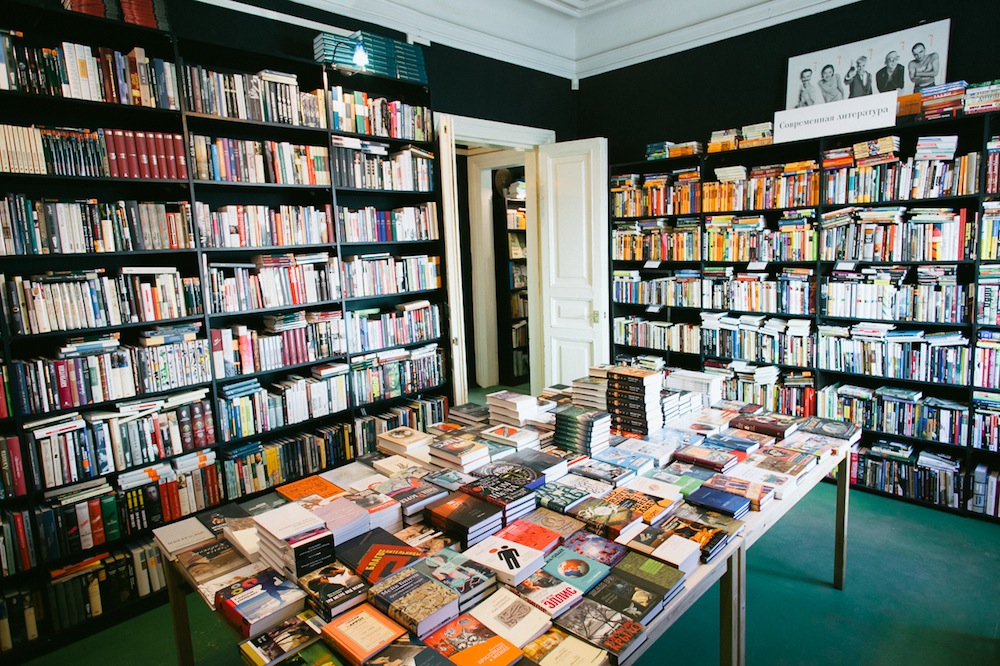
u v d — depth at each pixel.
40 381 2.56
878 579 2.85
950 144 3.29
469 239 6.80
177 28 3.05
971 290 3.32
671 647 2.44
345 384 3.65
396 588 1.55
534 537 1.83
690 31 4.55
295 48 3.53
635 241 4.82
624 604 1.51
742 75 4.39
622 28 4.96
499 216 6.81
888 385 3.88
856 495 3.77
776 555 3.09
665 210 4.63
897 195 3.51
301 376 3.63
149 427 2.88
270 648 1.42
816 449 2.48
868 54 3.77
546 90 5.16
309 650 1.42
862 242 3.67
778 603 2.69
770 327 4.12
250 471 3.23
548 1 4.61
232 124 3.23
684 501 2.07
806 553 3.10
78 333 2.80
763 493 2.06
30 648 2.55
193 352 3.01
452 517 1.89
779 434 2.64
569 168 4.97
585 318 5.09
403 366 3.97
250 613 1.51
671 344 4.67
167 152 2.87
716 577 1.76
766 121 4.30
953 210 3.35
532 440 2.54
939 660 2.30
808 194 3.88
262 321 3.52
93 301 2.70
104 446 2.73
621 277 4.95
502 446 2.47
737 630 1.90
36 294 2.54
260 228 3.25
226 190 3.34
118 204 2.75
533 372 5.64
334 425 3.72
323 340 3.54
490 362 6.92
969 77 3.44
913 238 3.48
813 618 2.58
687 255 4.53
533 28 4.90
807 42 4.05
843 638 2.44
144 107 2.78
